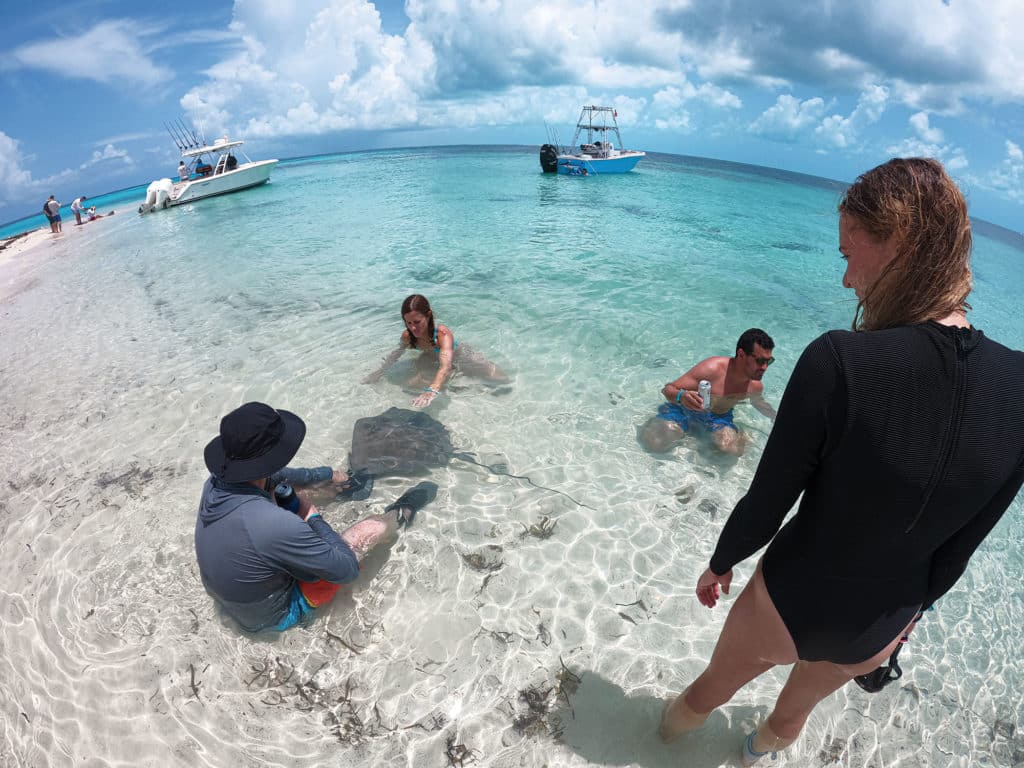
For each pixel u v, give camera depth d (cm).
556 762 245
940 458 118
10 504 418
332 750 251
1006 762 252
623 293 818
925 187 115
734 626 181
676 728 241
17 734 261
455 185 2353
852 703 272
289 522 267
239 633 300
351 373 568
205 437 483
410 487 397
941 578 148
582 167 2669
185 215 1952
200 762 246
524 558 344
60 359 674
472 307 747
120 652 294
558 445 451
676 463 430
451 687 275
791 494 141
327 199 2034
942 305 119
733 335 678
